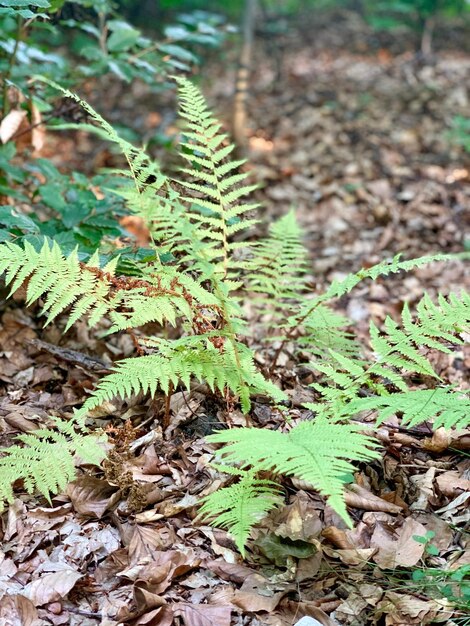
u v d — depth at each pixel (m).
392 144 3.60
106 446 1.51
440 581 1.28
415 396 1.35
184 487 1.46
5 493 1.32
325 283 2.37
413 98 4.28
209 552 1.35
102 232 1.80
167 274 1.46
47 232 1.78
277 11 6.40
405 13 5.91
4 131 1.92
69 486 1.42
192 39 2.29
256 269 1.74
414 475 1.48
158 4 4.95
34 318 1.89
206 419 1.59
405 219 2.75
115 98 4.02
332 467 1.17
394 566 1.31
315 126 3.87
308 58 5.19
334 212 2.90
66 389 1.70
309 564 1.31
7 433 1.57
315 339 1.70
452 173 3.22
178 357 1.41
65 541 1.36
